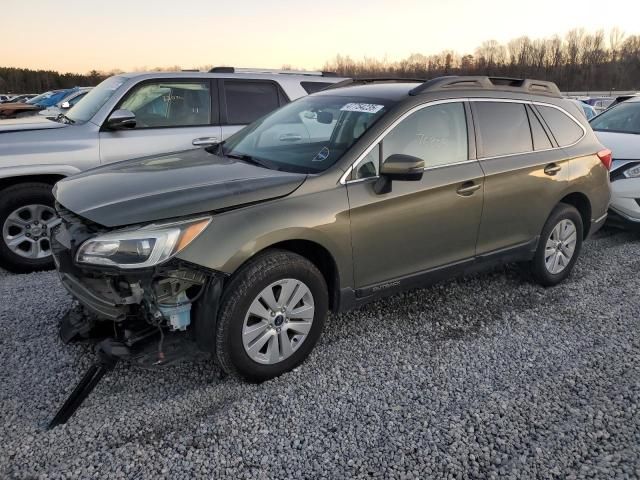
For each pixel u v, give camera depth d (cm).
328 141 371
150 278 281
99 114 554
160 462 258
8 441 269
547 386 328
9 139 504
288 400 309
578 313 434
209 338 300
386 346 374
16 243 498
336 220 330
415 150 375
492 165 413
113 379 324
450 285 487
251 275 302
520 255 454
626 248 616
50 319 396
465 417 296
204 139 596
